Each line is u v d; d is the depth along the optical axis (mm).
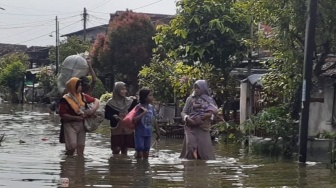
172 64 22656
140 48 37406
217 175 9047
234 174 9211
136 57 37438
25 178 8234
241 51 18141
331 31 12523
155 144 15688
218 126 16469
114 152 12258
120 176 8711
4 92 68188
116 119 12195
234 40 17953
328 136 12297
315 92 14062
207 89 11484
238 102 19859
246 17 17000
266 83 14773
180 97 20266
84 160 10750
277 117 13289
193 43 18016
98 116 12078
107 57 37969
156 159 11242
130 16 38219
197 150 11359
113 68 38438
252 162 11117
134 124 11344
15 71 62125
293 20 12555
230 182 8391
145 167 9844
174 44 18500
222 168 9930
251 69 19688
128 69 37625
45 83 55281
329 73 13359
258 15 13609
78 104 11797
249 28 18094
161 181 8312
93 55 39719
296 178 8945
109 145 14773
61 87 13430
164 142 16500
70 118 11672
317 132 14102
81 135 11906
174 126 18703
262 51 19469
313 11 11062
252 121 14359
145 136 11445
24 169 9133
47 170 9117
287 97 14016
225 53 18172
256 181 8555
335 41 12727
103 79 44156
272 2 12914
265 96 15703
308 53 11055
